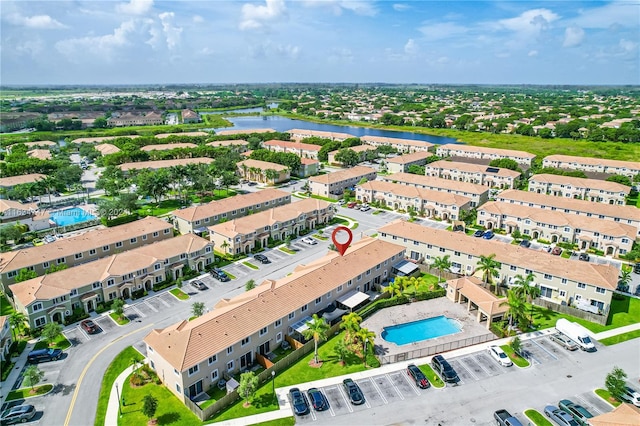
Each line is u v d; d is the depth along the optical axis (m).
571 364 69.31
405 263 103.75
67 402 61.25
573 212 132.62
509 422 55.12
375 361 69.50
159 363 65.00
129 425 56.94
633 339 75.94
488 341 76.50
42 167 183.75
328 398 61.94
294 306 76.69
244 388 59.09
